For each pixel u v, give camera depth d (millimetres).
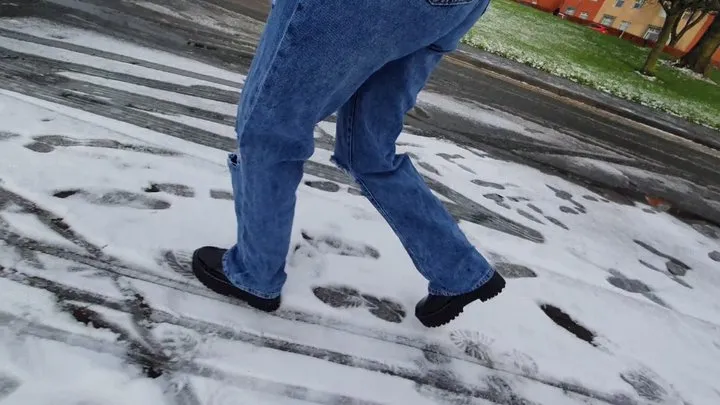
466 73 6922
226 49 4477
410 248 1350
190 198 1937
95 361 1219
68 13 3963
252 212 1223
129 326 1331
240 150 1105
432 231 1295
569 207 3221
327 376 1383
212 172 2191
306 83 977
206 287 1514
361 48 953
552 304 2010
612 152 5383
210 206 1923
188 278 1530
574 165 4352
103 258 1516
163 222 1742
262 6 7031
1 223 1534
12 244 1474
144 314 1378
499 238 2428
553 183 3633
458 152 3598
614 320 2031
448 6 974
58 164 1895
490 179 3246
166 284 1489
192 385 1237
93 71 2977
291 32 918
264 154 1094
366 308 1659
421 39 1015
